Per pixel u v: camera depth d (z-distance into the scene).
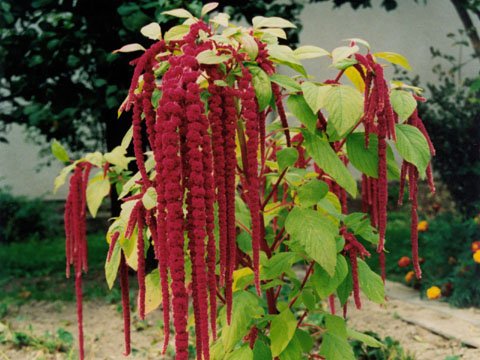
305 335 2.84
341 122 2.28
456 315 6.09
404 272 8.11
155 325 6.23
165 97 1.82
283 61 2.42
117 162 3.06
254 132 2.04
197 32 2.21
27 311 7.03
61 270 9.56
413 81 9.23
